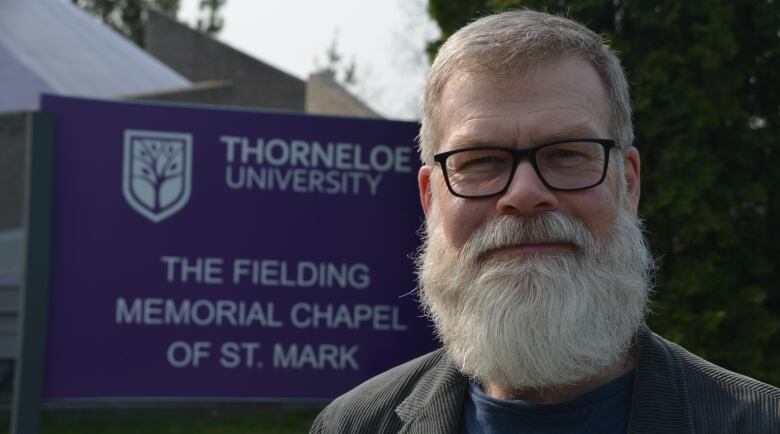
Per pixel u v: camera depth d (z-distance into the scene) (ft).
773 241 15.81
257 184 16.01
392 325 16.22
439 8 17.78
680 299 15.26
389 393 7.15
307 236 16.10
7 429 28.53
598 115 6.28
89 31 50.49
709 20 15.39
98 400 15.47
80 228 15.53
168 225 15.76
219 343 15.87
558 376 6.10
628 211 6.65
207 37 57.36
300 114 16.11
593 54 6.41
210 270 15.87
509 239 6.07
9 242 30.42
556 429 6.15
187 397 15.75
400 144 16.34
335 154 16.19
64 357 15.43
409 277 16.29
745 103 16.43
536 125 6.10
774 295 15.83
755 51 15.90
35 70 43.39
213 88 41.57
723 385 6.10
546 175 6.11
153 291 15.70
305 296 16.10
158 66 51.78
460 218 6.29
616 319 6.19
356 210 16.21
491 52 6.27
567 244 6.09
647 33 16.05
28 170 15.30
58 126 15.51
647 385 6.07
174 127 15.81
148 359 15.66
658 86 15.52
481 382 6.72
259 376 15.96
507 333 5.99
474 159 6.25
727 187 15.49
